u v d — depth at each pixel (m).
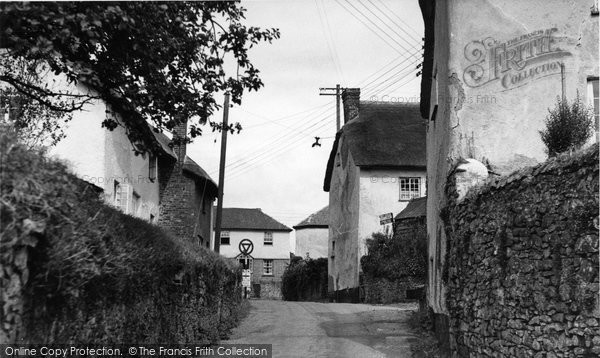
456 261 10.15
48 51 7.68
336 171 36.97
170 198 25.69
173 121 9.88
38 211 4.52
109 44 8.88
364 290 27.91
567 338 6.09
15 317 4.32
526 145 11.18
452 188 10.59
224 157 24.38
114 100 9.54
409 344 12.62
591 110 10.78
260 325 16.53
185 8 9.32
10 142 4.53
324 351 11.98
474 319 9.04
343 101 35.78
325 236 57.28
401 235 27.38
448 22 11.67
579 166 6.07
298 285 44.84
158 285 8.30
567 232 6.19
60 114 10.46
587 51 11.49
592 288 5.69
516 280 7.37
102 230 5.76
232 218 58.09
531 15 11.60
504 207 7.87
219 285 13.89
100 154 17.62
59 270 4.84
